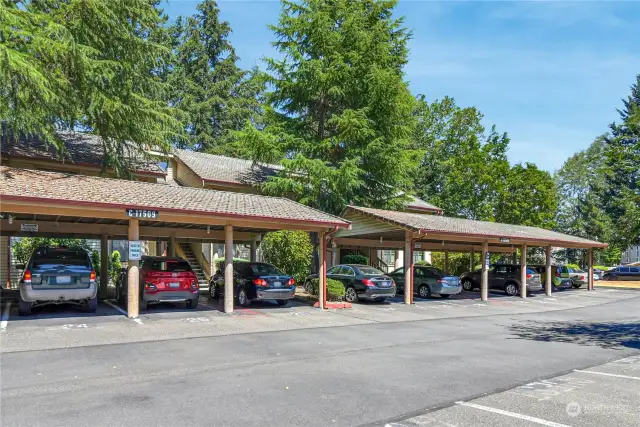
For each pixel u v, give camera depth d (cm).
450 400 641
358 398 641
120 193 1309
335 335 1161
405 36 2544
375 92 2328
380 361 876
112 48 1638
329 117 2547
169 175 2559
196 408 585
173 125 1917
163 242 2539
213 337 1084
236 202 1579
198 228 1867
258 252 2577
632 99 5241
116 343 977
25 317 1234
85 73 1480
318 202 2403
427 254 3562
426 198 4303
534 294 2697
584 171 5197
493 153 4234
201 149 4028
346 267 2017
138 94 1770
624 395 674
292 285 1659
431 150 4362
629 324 1480
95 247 2442
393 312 1659
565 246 2775
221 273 1789
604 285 3572
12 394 629
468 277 2769
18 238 2108
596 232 4841
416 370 809
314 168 2206
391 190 2620
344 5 2388
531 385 727
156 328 1159
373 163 2448
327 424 540
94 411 567
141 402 604
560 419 570
